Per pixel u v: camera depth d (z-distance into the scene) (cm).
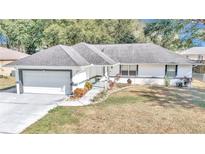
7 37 4559
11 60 3069
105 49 2500
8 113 1113
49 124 945
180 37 3036
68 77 1602
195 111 1155
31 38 4466
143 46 2433
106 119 1012
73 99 1430
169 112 1130
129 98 1487
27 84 1669
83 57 1931
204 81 2519
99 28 3900
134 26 4078
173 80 2155
